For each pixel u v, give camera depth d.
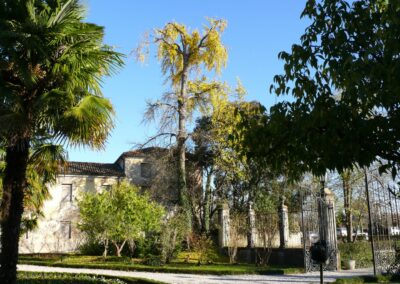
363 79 5.62
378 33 5.66
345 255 23.75
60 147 11.63
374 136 5.59
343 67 5.73
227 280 17.64
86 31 9.76
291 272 20.69
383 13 5.71
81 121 9.48
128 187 27.06
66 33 9.66
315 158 6.04
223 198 33.56
